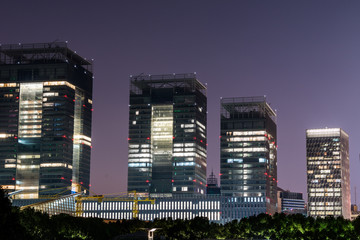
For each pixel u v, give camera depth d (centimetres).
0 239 11925
